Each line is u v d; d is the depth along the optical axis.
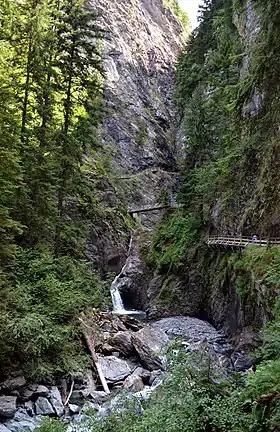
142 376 14.68
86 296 18.98
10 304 14.00
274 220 18.38
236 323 20.78
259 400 6.82
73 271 19.62
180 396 6.89
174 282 31.22
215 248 26.73
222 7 37.72
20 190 17.41
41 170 18.70
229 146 16.67
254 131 10.20
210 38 39.91
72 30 21.73
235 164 14.20
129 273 36.38
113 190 41.38
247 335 16.92
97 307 22.00
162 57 79.06
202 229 31.56
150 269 35.84
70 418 11.52
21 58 21.08
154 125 63.25
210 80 32.88
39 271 17.06
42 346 13.71
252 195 22.47
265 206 19.17
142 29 78.69
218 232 27.44
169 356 8.02
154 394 7.86
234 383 7.88
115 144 54.41
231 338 21.30
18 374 12.93
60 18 22.03
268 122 9.62
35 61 20.22
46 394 12.51
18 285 15.07
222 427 6.55
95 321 19.20
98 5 69.56
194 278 29.95
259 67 9.29
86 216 24.25
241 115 10.51
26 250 17.64
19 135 17.23
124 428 7.04
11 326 12.88
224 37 30.30
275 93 9.26
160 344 17.44
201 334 23.19
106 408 9.75
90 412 7.91
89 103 22.97
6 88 16.48
